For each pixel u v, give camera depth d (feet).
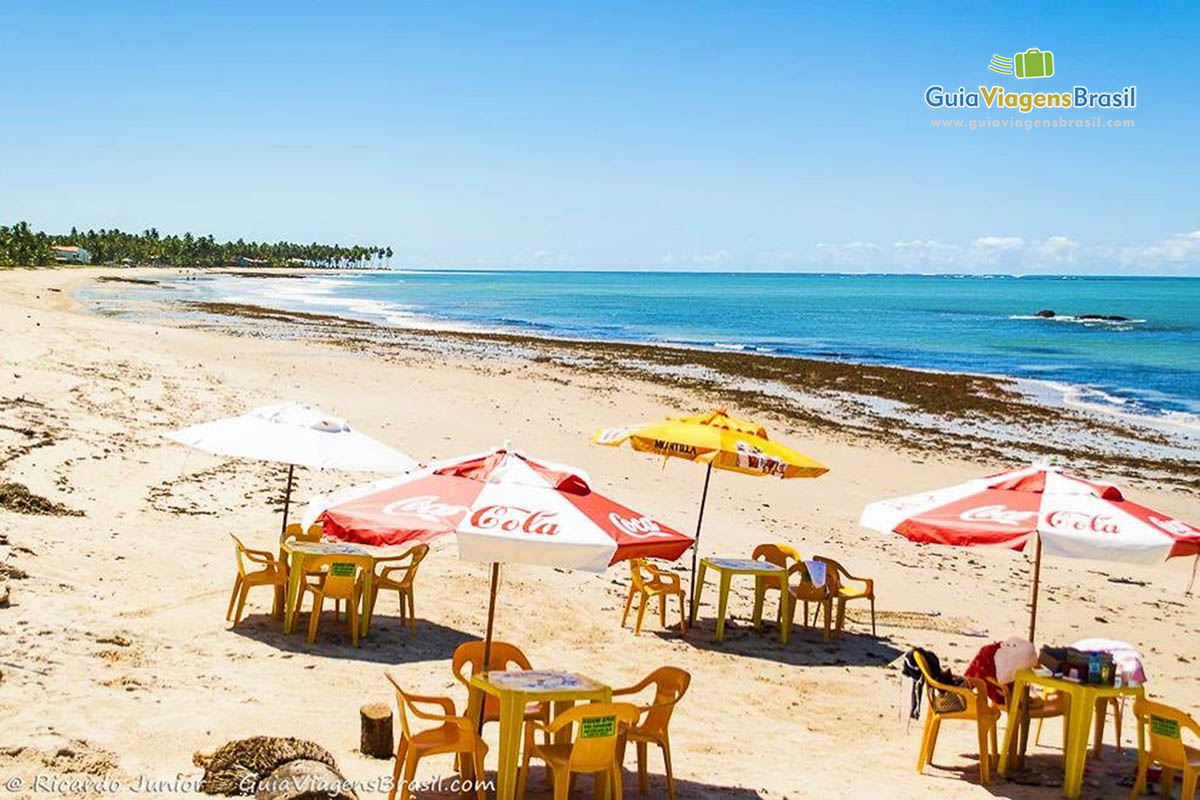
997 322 296.30
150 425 65.46
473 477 25.85
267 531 46.39
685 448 38.93
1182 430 109.50
